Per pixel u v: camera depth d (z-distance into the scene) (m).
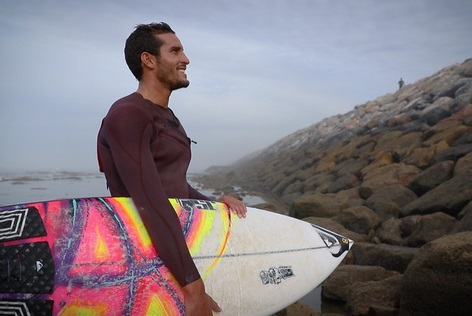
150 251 2.03
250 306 2.39
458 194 6.95
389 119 18.33
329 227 7.04
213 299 2.24
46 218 1.95
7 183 18.66
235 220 2.51
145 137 2.03
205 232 2.32
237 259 2.39
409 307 3.57
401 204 8.60
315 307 4.32
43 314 1.85
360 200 9.47
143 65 2.26
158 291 1.99
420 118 16.03
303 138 35.47
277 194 18.05
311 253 2.78
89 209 2.03
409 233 6.52
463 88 16.17
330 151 20.12
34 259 1.87
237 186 23.69
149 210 1.94
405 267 4.94
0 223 1.89
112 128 2.01
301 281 2.66
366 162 13.99
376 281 4.26
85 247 1.95
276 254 2.59
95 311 1.92
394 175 10.30
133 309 1.96
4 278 1.83
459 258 3.29
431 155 10.69
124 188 2.21
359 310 3.93
